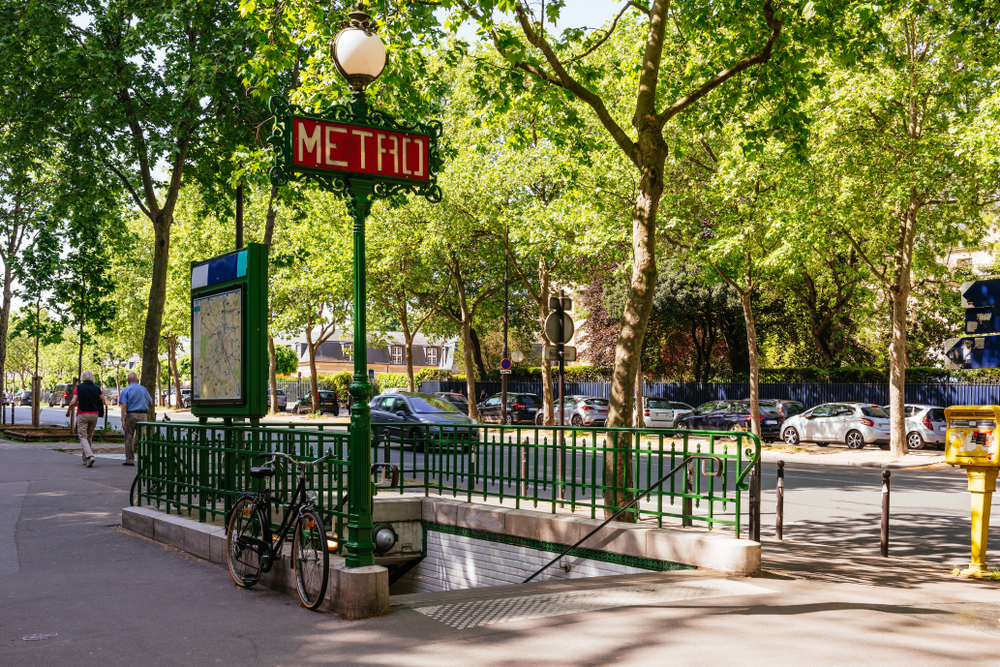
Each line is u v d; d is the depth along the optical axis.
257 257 9.23
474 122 13.74
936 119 21.28
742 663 5.00
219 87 19.92
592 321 43.44
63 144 22.42
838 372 36.44
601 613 6.29
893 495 15.09
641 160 10.48
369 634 5.79
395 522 11.11
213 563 8.63
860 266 33.12
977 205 22.83
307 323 49.06
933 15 13.53
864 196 21.89
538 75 11.30
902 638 5.56
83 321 28.75
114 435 25.80
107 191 22.28
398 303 40.19
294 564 6.86
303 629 5.98
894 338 23.14
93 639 5.80
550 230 27.23
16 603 6.91
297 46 13.05
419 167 7.15
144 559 8.85
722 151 23.53
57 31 19.78
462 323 37.12
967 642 5.49
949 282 34.06
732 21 11.84
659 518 8.57
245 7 12.29
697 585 7.21
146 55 20.69
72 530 10.63
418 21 12.12
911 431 26.11
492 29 11.34
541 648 5.37
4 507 12.34
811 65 11.98
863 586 7.35
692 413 32.22
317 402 49.16
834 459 23.30
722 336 43.81
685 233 25.81
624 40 21.81
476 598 6.90
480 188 29.88
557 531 9.30
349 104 6.91
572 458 9.41
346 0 12.83
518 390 48.81
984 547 8.03
